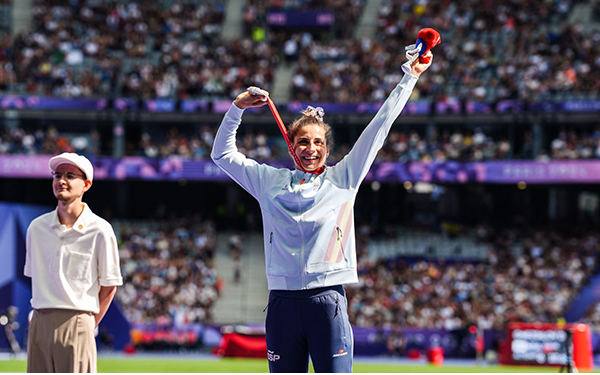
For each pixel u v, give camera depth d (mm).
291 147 5176
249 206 42688
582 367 22094
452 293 35125
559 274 36094
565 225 40438
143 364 23406
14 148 39250
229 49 44156
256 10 46594
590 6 44281
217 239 40625
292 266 4875
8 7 46438
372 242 39531
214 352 31594
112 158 38750
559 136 39344
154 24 45406
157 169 38781
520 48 42375
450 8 45781
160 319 33844
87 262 5477
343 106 39938
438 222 41344
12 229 26141
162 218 41906
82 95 40750
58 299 5387
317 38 46094
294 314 4852
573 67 40469
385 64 42844
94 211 42188
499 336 31406
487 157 38875
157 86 41125
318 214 4918
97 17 45625
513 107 38156
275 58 43969
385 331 32406
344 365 4824
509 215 41531
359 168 5039
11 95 39438
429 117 40062
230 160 5234
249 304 36344
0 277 25562
